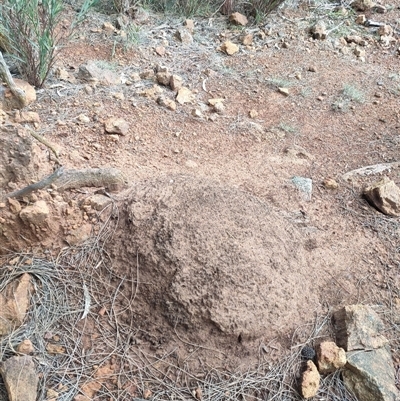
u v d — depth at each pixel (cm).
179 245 118
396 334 127
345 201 162
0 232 119
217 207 129
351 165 178
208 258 117
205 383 109
